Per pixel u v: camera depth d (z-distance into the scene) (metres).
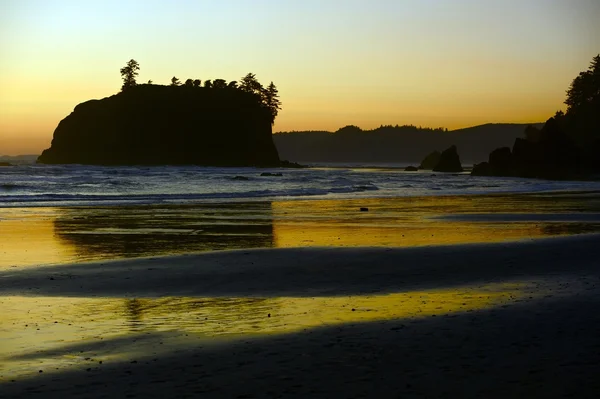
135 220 27.97
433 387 6.47
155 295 12.02
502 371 6.94
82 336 8.90
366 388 6.46
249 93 189.00
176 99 181.75
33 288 12.66
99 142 174.88
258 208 35.06
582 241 18.83
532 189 61.66
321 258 16.17
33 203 36.94
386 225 25.92
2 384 6.72
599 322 9.00
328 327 9.12
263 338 8.56
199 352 7.91
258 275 14.02
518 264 14.96
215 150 178.12
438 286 12.57
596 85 146.88
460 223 26.78
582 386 6.46
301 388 6.49
